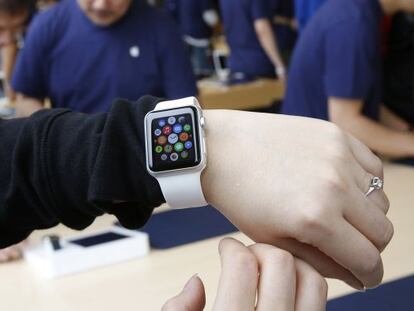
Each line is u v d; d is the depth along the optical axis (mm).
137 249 1102
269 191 468
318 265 473
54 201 538
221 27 4680
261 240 481
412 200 1284
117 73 1767
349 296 862
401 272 933
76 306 920
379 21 1703
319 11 1718
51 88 1848
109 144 513
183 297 448
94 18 1732
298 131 490
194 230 1212
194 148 485
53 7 1839
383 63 2004
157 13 1825
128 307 900
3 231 564
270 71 3600
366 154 497
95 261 1073
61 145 536
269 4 3586
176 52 1807
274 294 420
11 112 2326
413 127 1973
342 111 1638
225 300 416
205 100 2742
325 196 449
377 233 468
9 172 544
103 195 503
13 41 2070
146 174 505
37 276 1060
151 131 498
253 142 490
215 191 490
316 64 1686
